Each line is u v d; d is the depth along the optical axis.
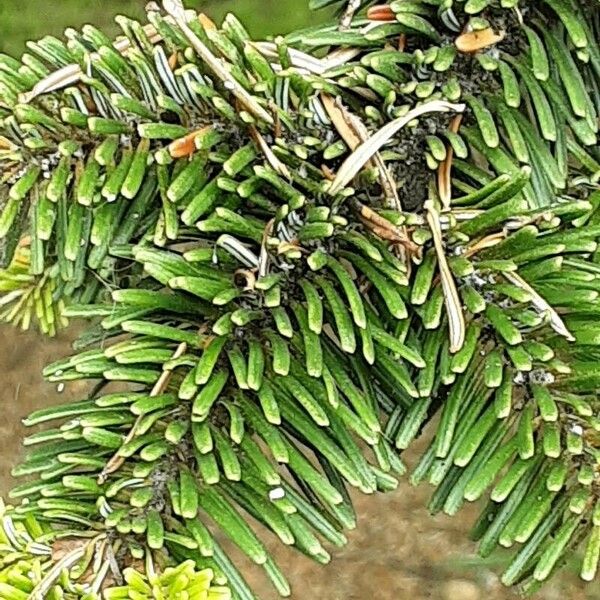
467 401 0.33
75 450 0.33
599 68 0.34
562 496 0.32
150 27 0.35
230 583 0.32
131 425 0.33
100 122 0.33
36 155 0.34
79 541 0.32
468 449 0.32
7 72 0.34
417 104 0.33
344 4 0.37
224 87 0.33
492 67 0.33
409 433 0.33
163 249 0.34
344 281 0.32
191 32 0.32
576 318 0.33
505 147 0.34
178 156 0.33
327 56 0.34
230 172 0.32
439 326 0.33
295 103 0.33
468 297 0.32
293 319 0.33
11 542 0.32
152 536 0.31
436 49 0.33
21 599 0.31
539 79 0.33
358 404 0.32
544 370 0.32
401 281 0.32
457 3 0.34
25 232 0.36
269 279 0.32
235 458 0.32
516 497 0.32
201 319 0.33
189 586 0.31
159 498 0.32
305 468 0.32
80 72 0.34
